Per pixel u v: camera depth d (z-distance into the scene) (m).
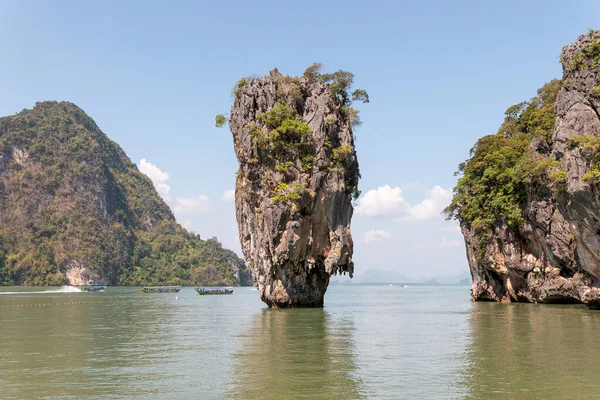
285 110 58.16
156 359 26.97
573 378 21.84
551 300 58.66
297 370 23.92
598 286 47.09
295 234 55.75
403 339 33.88
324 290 62.19
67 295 118.38
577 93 45.78
